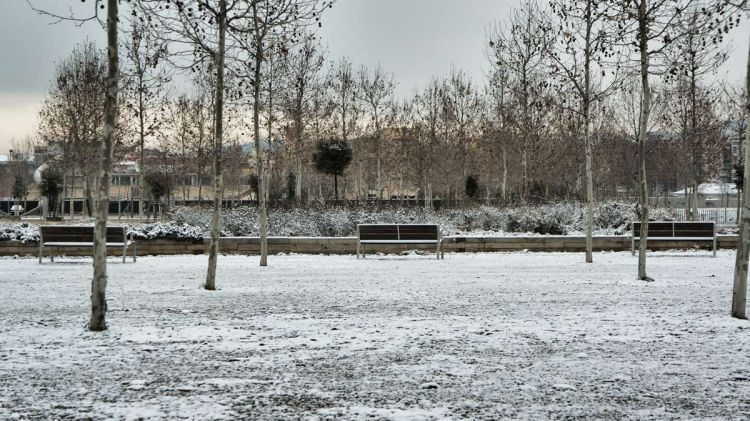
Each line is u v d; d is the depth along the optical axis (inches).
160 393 238.1
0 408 220.5
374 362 283.0
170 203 2092.8
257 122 730.2
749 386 247.8
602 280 577.6
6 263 759.1
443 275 624.4
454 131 2095.2
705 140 1455.5
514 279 587.5
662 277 600.1
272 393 238.2
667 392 239.9
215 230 518.0
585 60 759.1
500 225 1101.7
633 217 1097.4
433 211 1144.8
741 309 386.3
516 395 235.6
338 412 216.2
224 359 288.2
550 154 1707.7
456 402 227.3
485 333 343.0
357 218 1054.4
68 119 1744.6
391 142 2281.0
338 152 1446.9
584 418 211.0
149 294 489.4
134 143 1638.8
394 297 475.2
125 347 310.8
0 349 305.9
